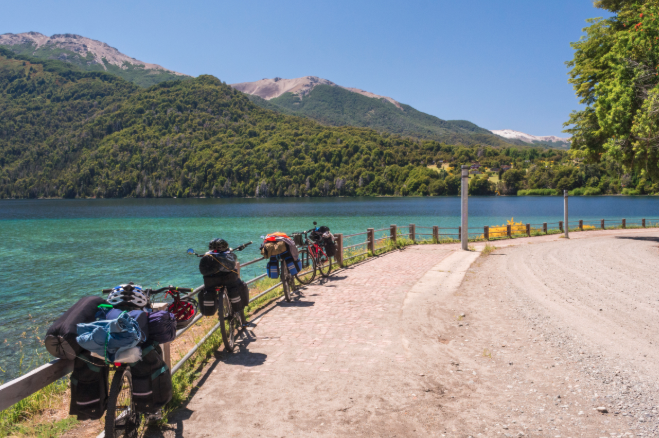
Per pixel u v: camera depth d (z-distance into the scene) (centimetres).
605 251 1806
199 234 4662
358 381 470
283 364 523
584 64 2555
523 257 1605
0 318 1489
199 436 358
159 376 334
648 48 1931
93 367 305
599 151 2569
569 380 473
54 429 387
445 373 494
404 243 1944
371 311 783
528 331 669
